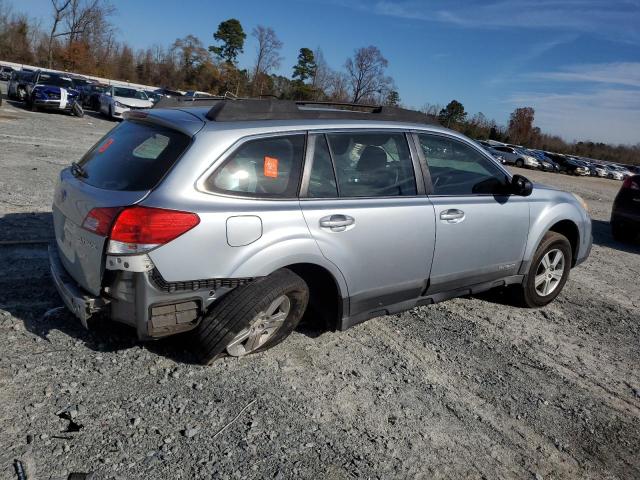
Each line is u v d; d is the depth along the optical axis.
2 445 2.64
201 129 3.33
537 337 4.74
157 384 3.28
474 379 3.88
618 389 4.02
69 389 3.12
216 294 3.32
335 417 3.21
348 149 3.85
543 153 47.56
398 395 3.53
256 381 3.44
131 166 3.36
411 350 4.17
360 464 2.86
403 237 3.98
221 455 2.78
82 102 29.50
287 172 3.54
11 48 65.62
